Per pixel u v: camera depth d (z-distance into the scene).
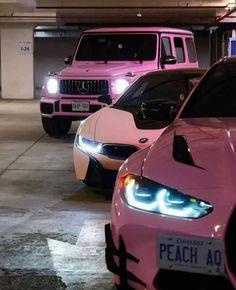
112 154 5.31
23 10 18.84
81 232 4.55
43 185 6.30
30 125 12.27
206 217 2.25
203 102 3.64
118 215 2.54
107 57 9.84
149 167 2.56
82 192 5.94
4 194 5.90
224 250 2.20
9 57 21.42
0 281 3.55
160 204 2.40
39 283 3.52
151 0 17.14
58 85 9.41
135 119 5.69
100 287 3.46
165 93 6.59
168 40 9.95
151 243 2.37
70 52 26.30
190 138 2.77
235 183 2.27
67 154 8.39
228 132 2.79
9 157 8.14
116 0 17.23
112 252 2.64
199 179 2.36
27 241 4.32
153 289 2.36
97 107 9.12
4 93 21.61
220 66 4.02
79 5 17.44
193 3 17.14
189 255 2.28
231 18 20.05
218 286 2.23
